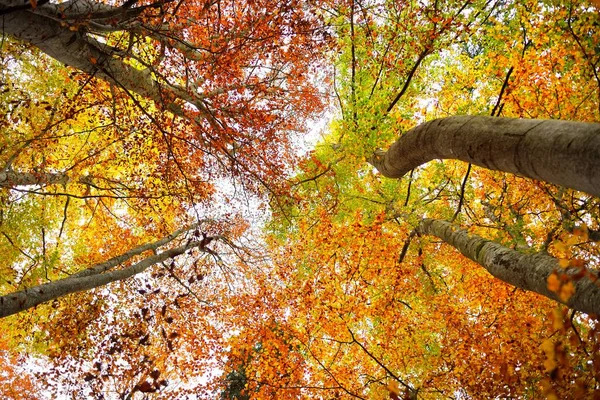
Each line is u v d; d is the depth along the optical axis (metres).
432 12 6.30
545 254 5.08
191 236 12.16
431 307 10.48
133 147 9.45
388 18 7.01
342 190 10.45
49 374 9.17
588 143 2.48
